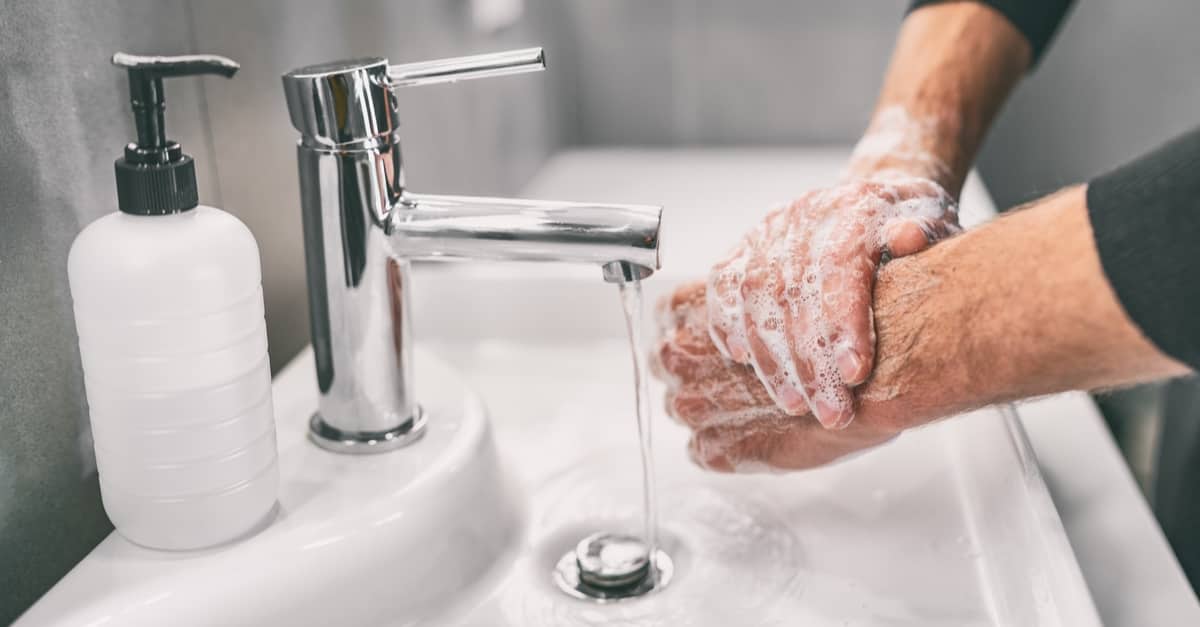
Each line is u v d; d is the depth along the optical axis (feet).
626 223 2.28
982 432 2.73
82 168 2.29
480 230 2.34
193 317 2.08
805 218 2.35
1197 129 1.94
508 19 4.12
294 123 2.34
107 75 2.34
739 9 4.80
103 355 2.08
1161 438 3.93
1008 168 5.20
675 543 2.59
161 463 2.13
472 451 2.48
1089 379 2.06
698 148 5.02
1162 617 2.45
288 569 2.20
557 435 2.95
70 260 2.09
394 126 2.36
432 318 3.37
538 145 4.58
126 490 2.15
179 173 2.08
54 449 2.27
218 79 2.61
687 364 2.46
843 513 2.64
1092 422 2.96
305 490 2.35
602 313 3.33
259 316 2.18
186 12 2.52
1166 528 3.72
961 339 2.14
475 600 2.43
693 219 3.95
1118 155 5.11
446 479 2.40
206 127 2.58
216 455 2.15
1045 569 2.26
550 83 4.67
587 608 2.41
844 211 2.31
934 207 2.44
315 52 2.95
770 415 2.43
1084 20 4.96
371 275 2.39
